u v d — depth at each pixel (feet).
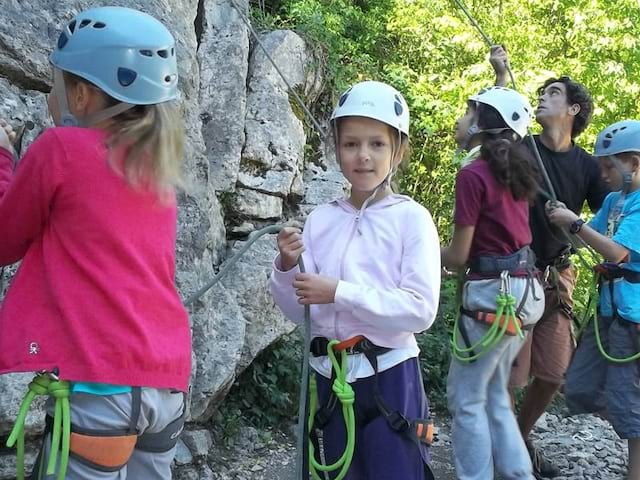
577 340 13.11
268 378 15.61
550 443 16.26
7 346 6.44
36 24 11.05
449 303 20.33
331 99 21.07
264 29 20.29
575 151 14.23
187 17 14.48
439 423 17.39
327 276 8.25
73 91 6.86
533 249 13.82
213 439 14.19
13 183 6.56
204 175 13.83
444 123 28.30
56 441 6.33
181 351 6.95
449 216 28.86
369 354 8.09
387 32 30.50
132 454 6.97
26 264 6.69
